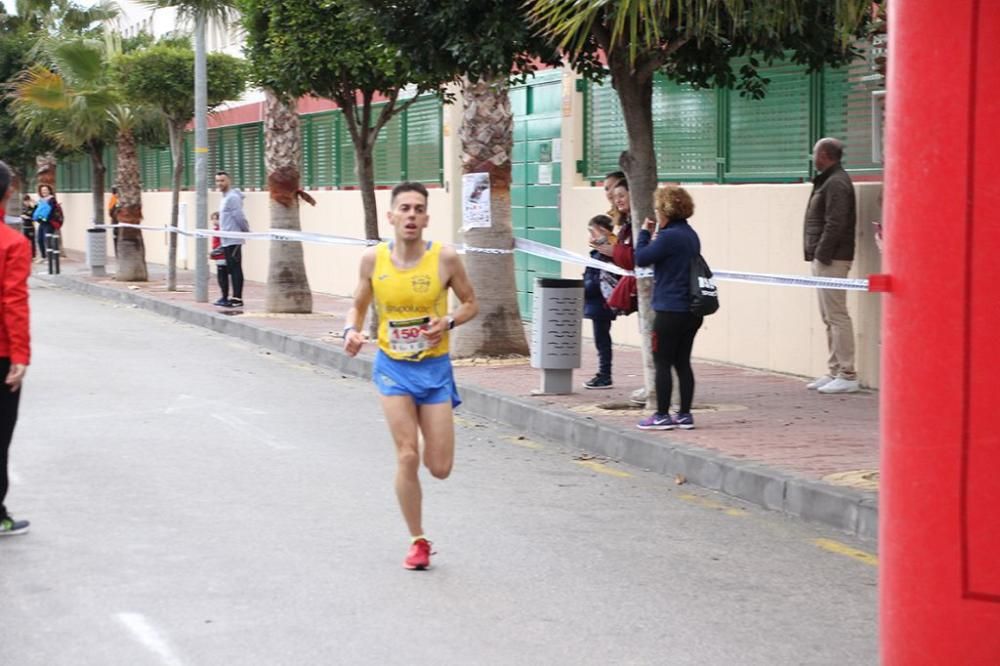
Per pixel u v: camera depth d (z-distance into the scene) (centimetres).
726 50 1355
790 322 1595
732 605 723
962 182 411
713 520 931
